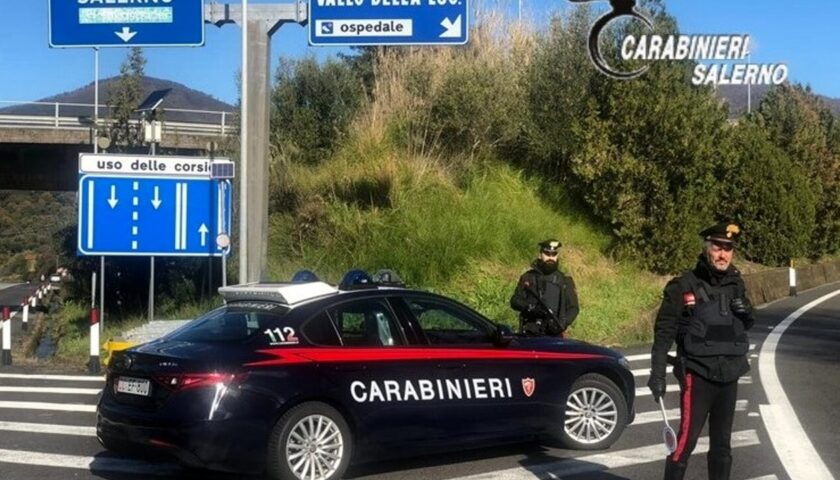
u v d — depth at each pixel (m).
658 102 22.39
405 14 15.89
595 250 22.55
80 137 36.09
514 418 8.73
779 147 33.62
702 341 6.61
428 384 8.30
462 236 20.78
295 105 25.95
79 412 11.64
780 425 10.15
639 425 10.38
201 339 8.06
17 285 72.44
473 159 24.23
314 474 7.79
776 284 26.55
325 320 8.12
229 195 19.14
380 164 22.84
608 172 22.55
